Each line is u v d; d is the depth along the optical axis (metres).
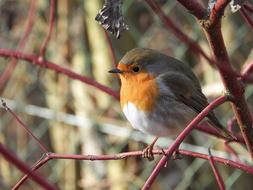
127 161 10.47
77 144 10.62
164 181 10.73
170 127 7.53
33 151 10.94
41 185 3.53
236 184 10.36
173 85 7.51
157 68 7.50
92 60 10.58
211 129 5.91
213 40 4.32
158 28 10.61
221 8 4.17
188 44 5.12
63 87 10.70
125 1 10.20
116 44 10.45
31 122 10.93
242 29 10.34
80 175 10.68
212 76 10.15
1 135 10.88
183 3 4.24
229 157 9.07
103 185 10.46
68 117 9.88
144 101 7.35
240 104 4.57
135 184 10.38
